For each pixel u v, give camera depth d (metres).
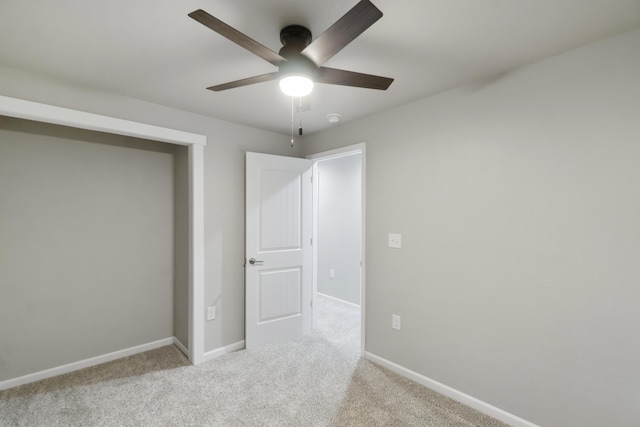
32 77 1.96
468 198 2.13
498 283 1.98
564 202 1.72
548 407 1.79
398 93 2.29
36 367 2.45
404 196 2.51
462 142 2.15
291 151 3.49
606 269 1.60
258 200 3.07
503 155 1.96
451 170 2.22
